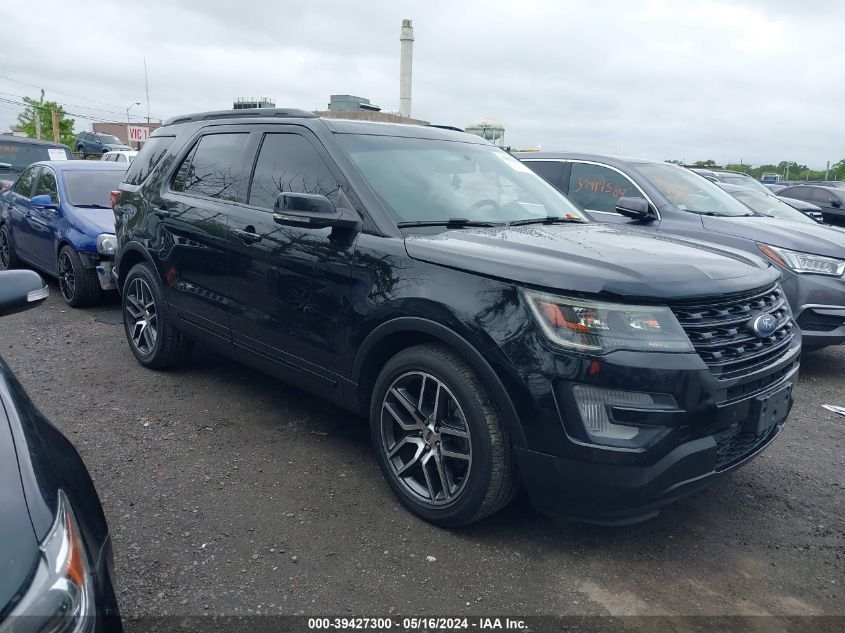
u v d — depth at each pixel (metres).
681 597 2.88
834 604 2.86
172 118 5.53
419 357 3.24
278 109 4.41
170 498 3.51
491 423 3.00
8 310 2.64
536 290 2.86
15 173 14.00
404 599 2.79
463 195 4.02
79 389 5.02
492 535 3.27
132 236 5.34
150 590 2.79
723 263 3.25
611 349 2.72
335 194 3.77
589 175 7.23
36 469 1.92
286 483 3.71
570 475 2.81
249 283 4.18
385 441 3.50
